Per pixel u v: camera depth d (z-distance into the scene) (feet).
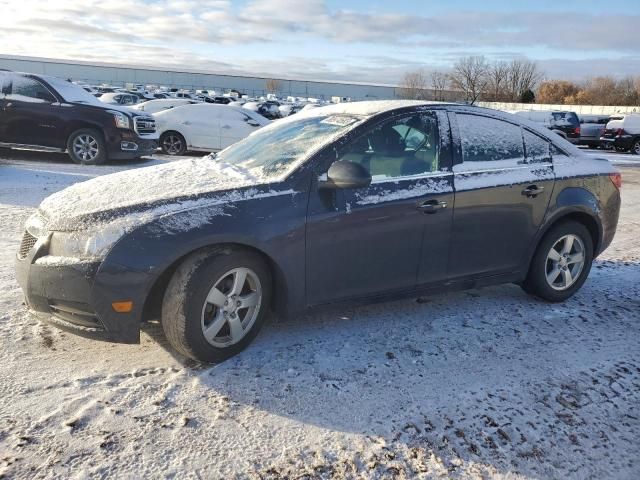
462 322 13.75
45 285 10.36
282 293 11.51
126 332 10.23
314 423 9.37
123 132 37.99
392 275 12.50
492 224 13.53
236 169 12.59
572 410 10.16
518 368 11.58
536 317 14.33
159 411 9.44
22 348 11.31
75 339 11.82
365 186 11.21
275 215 10.98
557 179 14.52
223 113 49.19
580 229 15.12
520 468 8.59
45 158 40.22
